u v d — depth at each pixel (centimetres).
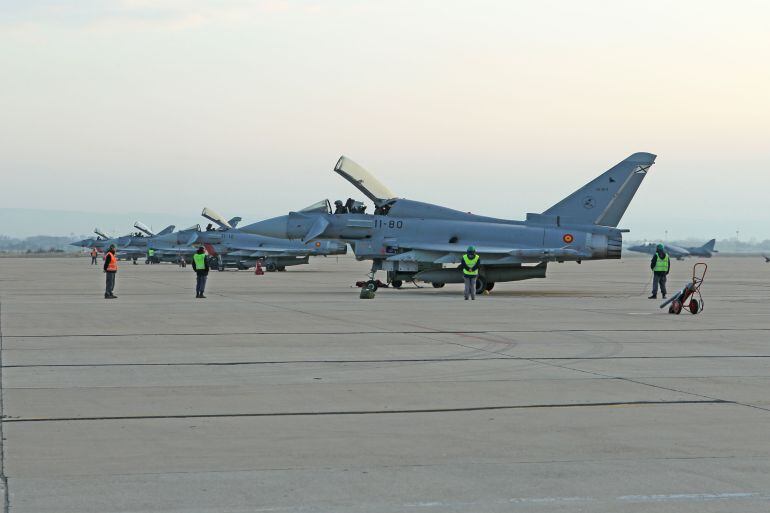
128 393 1097
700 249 17088
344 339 1728
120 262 11200
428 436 852
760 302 3020
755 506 629
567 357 1462
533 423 916
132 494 652
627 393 1103
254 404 1024
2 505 621
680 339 1750
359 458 764
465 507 625
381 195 3659
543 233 3497
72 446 805
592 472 719
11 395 1078
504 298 3153
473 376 1248
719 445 815
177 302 2852
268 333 1836
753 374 1271
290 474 712
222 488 670
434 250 3434
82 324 2034
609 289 4034
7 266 8981
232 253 7362
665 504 633
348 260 14225
